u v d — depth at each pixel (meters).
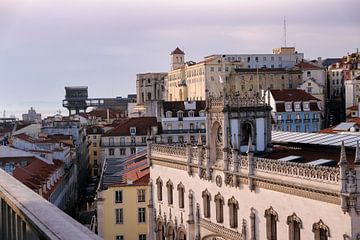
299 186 45.94
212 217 62.16
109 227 83.44
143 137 156.88
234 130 60.38
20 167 92.25
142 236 83.88
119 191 83.81
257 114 62.69
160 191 76.25
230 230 58.00
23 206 10.67
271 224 51.38
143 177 85.62
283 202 49.03
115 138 157.12
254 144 62.66
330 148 59.81
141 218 84.00
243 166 55.31
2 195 13.12
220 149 61.03
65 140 158.38
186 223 68.06
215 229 61.06
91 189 175.12
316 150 60.22
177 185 70.50
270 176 50.50
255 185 53.31
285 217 48.72
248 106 62.00
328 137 66.06
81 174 173.75
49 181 93.56
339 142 60.94
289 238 48.28
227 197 58.66
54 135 171.12
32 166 98.31
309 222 45.44
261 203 52.50
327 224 43.22
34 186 80.94
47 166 105.69
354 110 190.12
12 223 12.15
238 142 60.59
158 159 75.56
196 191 65.69
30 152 112.44
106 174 103.44
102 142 157.12
